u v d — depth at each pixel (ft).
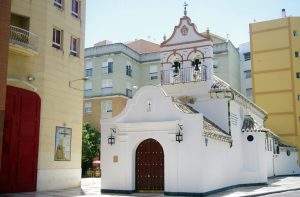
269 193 66.49
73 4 83.05
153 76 157.48
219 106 75.31
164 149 60.90
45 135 70.54
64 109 76.13
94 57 151.43
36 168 68.13
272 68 158.51
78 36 82.79
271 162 112.06
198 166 58.44
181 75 78.84
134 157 64.39
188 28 80.07
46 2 73.67
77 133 79.51
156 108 63.36
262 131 83.61
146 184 63.36
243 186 79.71
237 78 167.32
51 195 60.29
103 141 65.82
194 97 77.15
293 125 151.23
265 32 162.40
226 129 74.43
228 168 72.74
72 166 77.20
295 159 140.97
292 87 153.79
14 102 64.85
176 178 59.36
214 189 63.52
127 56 151.02
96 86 149.18
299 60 155.33
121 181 63.26
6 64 53.36
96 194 62.18
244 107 89.56
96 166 118.83
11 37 65.31
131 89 152.76
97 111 146.72
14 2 67.67
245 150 83.56
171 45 80.79
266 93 157.89
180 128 59.93
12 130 64.08
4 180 62.28
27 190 65.92
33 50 67.21
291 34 157.69
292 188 74.54
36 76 69.46
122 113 65.72
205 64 77.36
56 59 74.84
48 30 73.41
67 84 77.56
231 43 157.58
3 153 62.39
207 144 61.57
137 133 63.62
